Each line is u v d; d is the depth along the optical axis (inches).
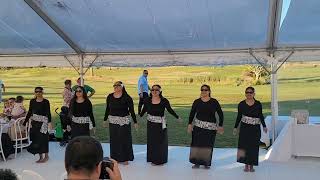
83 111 291.3
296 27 282.5
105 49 352.5
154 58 350.9
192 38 317.1
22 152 338.3
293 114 309.1
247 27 292.4
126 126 291.0
